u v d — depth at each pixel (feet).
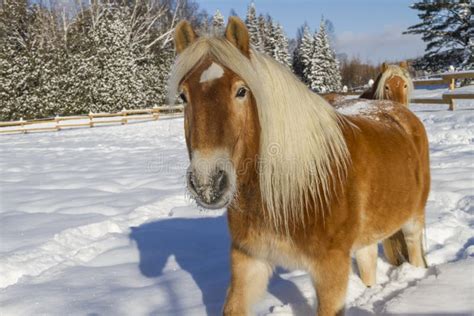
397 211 9.46
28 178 27.53
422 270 11.02
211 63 6.51
